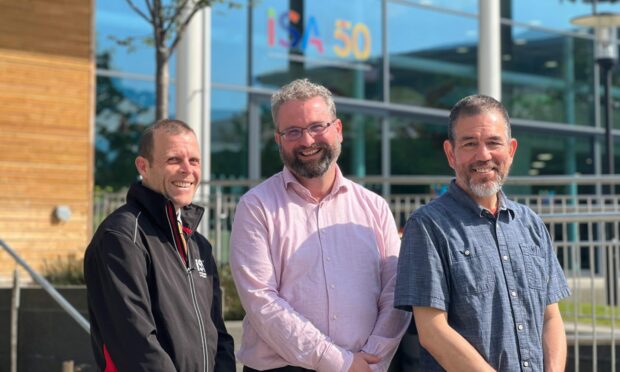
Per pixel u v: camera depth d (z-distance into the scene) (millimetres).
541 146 17047
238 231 3770
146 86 12508
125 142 12273
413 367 4129
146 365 3258
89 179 10070
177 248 3559
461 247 3504
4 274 9336
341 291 3699
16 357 7418
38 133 9758
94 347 3496
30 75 9750
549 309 3697
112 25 12234
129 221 3438
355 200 3887
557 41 17297
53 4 9914
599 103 17812
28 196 9648
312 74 14219
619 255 6531
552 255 3727
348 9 14648
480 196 3568
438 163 15648
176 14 7988
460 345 3391
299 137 3729
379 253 3865
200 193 9211
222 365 3697
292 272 3703
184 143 3590
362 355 3617
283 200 3797
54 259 9555
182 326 3428
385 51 15070
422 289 3461
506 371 3447
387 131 15047
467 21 16203
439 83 15773
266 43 13727
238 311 7281
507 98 16594
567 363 6148
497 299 3480
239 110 13453
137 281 3340
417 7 15523
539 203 8070
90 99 10133
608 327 6430
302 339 3561
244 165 13492
